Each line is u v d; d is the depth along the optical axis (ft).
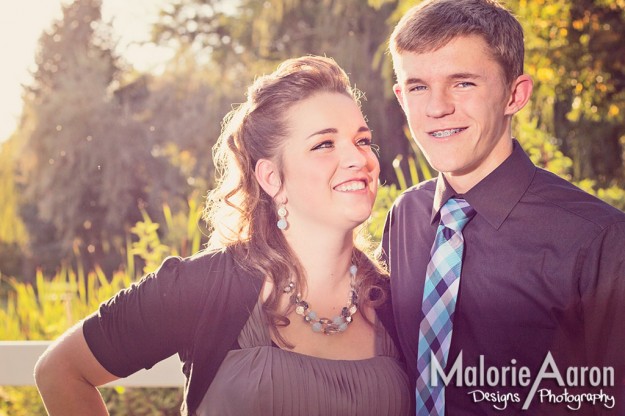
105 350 6.23
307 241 6.40
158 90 58.13
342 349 6.38
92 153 57.31
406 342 6.62
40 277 15.12
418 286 6.82
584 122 28.68
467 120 6.46
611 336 6.26
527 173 6.62
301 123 6.27
